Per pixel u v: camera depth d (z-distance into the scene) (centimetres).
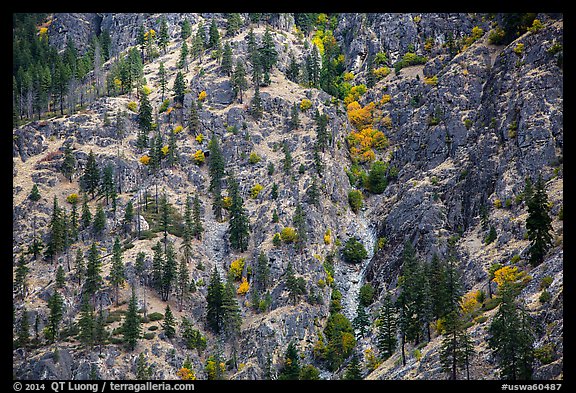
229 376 18100
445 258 19412
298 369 17700
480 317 15975
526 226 16662
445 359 14650
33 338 18625
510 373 13600
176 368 18000
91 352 17800
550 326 14012
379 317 18962
